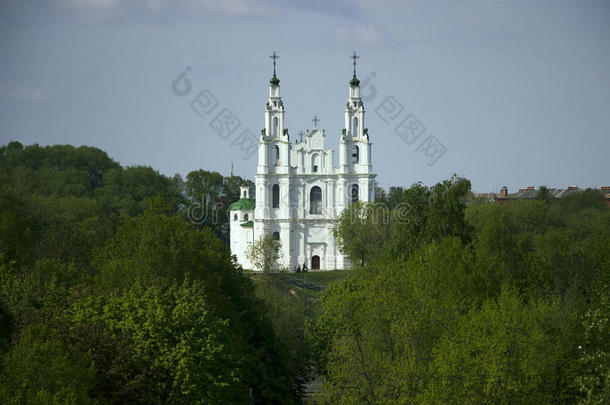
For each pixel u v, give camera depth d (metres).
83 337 54.66
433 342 66.62
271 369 76.75
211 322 61.47
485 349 61.12
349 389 65.31
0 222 90.94
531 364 61.84
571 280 92.50
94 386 51.56
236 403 64.69
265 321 81.25
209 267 82.00
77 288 67.94
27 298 63.28
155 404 55.38
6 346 55.47
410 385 62.03
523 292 84.19
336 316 77.75
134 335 57.00
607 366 52.66
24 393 46.78
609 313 59.59
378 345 68.44
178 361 56.50
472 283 78.69
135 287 62.59
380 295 71.19
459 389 59.53
